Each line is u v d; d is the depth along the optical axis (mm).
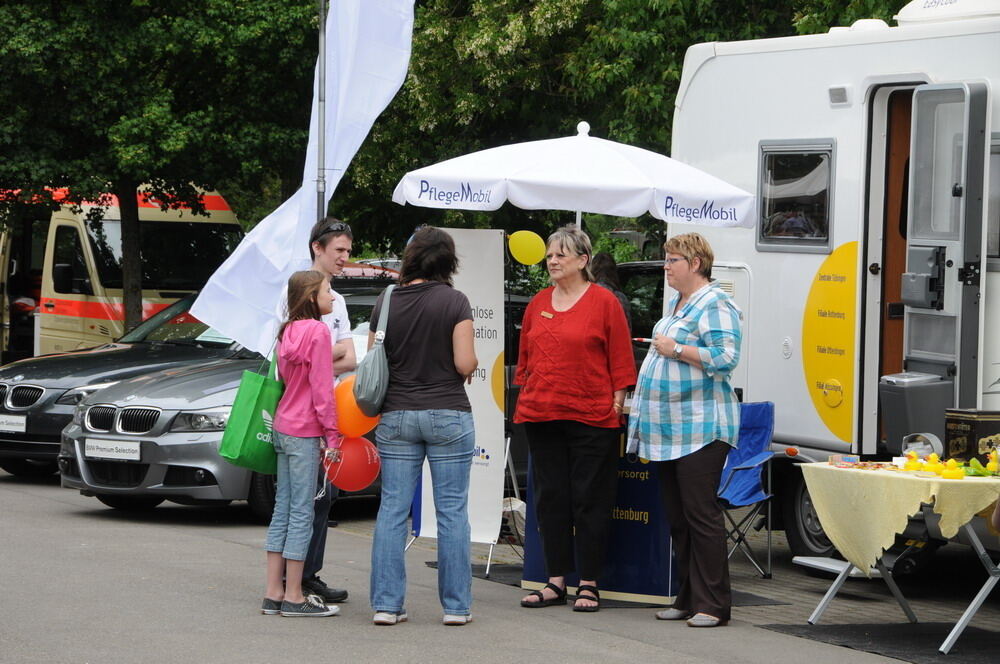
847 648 7602
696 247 8188
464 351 7816
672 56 17219
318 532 8398
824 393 10008
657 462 8344
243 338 10477
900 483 7426
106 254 20531
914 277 8914
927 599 9328
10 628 7555
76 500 13164
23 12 18656
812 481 8062
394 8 11164
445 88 19266
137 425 11758
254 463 8039
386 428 7887
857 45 9859
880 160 9812
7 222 20609
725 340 8031
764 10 17219
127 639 7344
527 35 17719
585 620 8250
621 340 8414
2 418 13898
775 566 10672
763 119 10594
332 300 8227
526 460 12578
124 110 19406
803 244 10219
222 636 7480
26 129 19297
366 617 8141
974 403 8789
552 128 19625
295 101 20547
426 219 20703
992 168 8875
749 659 7270
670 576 8727
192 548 10484
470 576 8062
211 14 19406
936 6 9594
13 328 23000
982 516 7574
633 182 8953
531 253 9719
